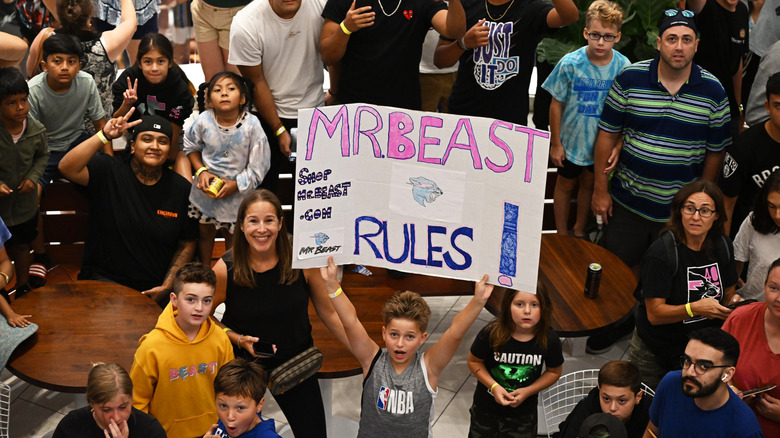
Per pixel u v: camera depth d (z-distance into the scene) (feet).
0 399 14.55
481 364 12.76
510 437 12.86
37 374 12.41
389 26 15.53
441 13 15.40
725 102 15.43
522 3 16.02
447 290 16.21
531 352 12.45
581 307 14.93
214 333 11.57
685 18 14.78
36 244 16.30
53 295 14.28
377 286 15.61
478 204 10.12
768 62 17.08
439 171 10.14
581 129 17.02
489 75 16.42
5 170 14.64
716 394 9.91
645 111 15.61
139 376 11.32
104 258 15.24
